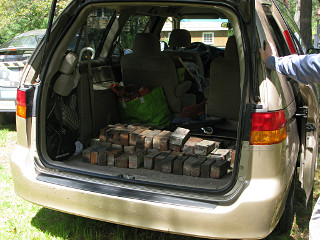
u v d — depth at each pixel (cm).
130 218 240
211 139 343
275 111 226
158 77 391
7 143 529
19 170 273
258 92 227
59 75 300
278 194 226
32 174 270
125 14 464
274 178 228
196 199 229
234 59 334
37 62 281
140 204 236
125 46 512
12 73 548
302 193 385
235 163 225
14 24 1062
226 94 348
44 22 1014
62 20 285
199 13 548
